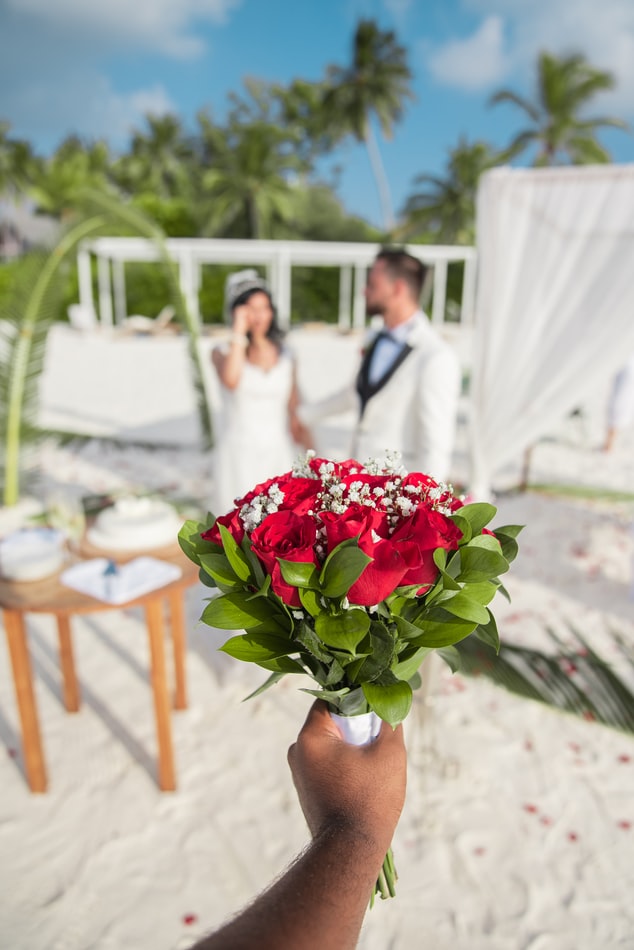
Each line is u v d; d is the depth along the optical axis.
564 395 3.78
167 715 2.42
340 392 3.05
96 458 7.25
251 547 0.88
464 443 8.10
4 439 5.60
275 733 2.84
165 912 2.02
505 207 3.83
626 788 2.57
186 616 3.85
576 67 31.55
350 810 0.85
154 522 2.59
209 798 2.47
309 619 0.89
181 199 35.00
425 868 2.20
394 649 0.90
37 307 5.46
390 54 39.56
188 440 8.27
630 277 3.48
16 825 2.34
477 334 4.02
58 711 2.97
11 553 2.34
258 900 0.70
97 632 3.67
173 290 5.82
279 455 3.16
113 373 13.97
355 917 0.69
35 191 35.34
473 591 0.92
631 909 2.06
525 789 2.56
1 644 3.54
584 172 3.56
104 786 2.52
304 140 42.03
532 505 5.95
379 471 1.02
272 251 19.56
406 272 2.58
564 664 3.10
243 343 2.98
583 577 4.50
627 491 6.35
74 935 1.94
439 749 2.77
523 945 1.94
